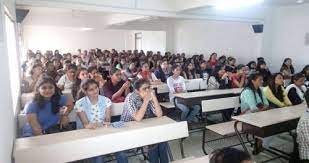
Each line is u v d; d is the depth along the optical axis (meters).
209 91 4.38
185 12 5.38
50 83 2.46
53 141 1.83
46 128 2.46
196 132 3.89
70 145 1.82
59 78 4.41
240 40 7.40
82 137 1.90
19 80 4.03
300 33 6.06
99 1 4.55
